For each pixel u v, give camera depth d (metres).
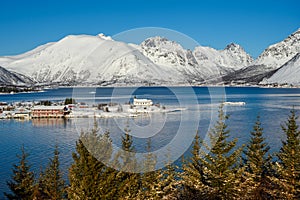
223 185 18.28
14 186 21.27
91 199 14.76
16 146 50.28
